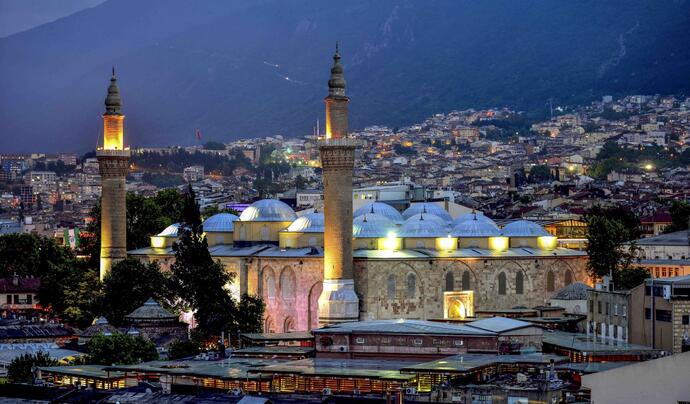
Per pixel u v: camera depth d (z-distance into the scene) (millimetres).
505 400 138875
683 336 176375
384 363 180750
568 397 143250
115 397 153250
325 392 149750
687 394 142125
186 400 148250
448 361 170125
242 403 140000
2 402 160750
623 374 143625
